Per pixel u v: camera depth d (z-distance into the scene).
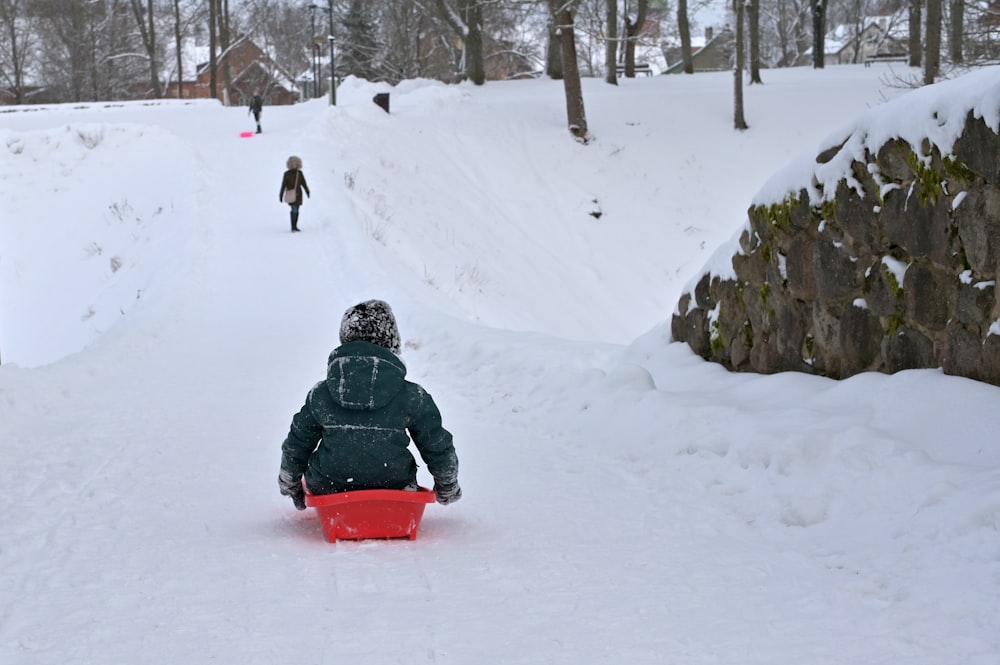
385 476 6.00
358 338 6.08
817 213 8.91
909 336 7.95
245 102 100.50
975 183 7.14
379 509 5.95
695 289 11.03
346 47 81.94
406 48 82.50
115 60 85.06
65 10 81.94
